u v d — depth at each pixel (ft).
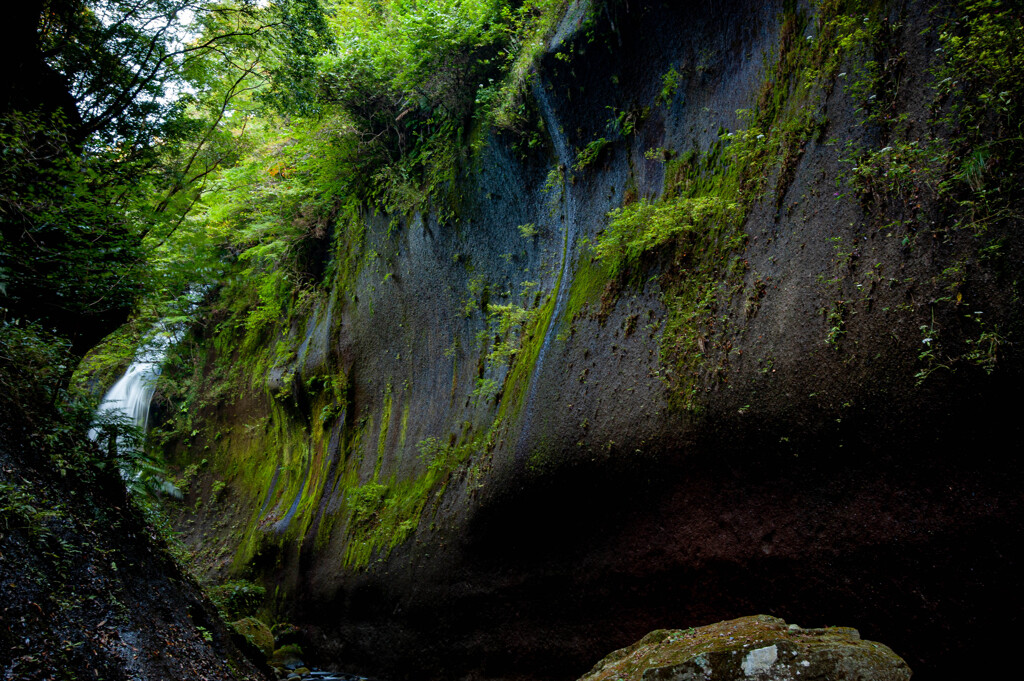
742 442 15.49
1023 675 10.84
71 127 23.50
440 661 25.52
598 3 23.63
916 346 12.03
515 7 30.35
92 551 14.60
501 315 29.07
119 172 25.43
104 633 12.57
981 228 11.20
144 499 20.58
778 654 9.59
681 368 17.51
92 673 11.23
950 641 11.76
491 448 25.25
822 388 13.69
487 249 31.73
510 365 27.45
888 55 13.96
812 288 14.47
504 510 22.85
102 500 17.51
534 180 28.84
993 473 11.05
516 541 22.72
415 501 30.17
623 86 23.85
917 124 12.85
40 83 23.53
